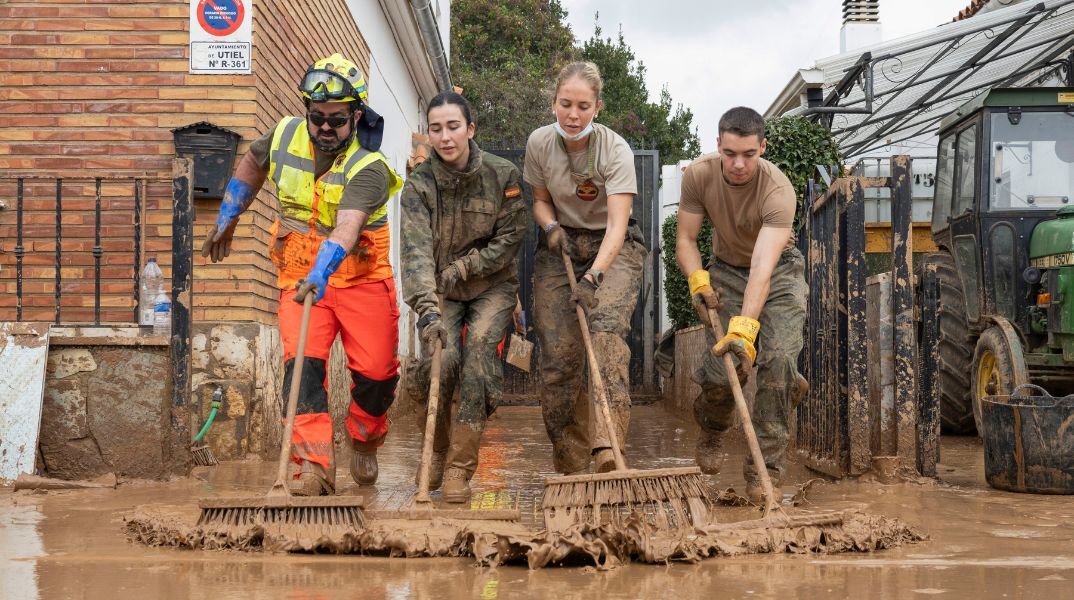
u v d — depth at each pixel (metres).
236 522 3.41
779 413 4.70
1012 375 7.06
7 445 5.20
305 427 4.37
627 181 4.58
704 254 11.01
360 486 5.25
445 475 4.58
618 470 3.53
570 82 4.46
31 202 7.04
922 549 3.44
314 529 3.37
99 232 5.71
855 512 3.68
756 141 4.38
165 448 5.40
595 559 3.03
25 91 7.05
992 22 13.79
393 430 9.88
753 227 4.72
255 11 7.07
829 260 5.97
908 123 18.56
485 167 4.57
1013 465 5.16
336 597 2.66
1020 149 8.16
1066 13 14.42
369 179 4.27
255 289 6.99
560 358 4.81
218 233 4.61
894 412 5.53
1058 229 7.40
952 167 9.05
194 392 6.74
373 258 4.57
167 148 7.04
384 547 3.23
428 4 12.26
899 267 5.51
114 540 3.55
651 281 15.35
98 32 7.05
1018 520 4.18
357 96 4.23
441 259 4.66
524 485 5.33
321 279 3.97
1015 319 7.88
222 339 6.80
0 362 5.27
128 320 6.99
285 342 4.42
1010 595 2.70
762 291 4.41
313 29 8.74
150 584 2.82
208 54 7.04
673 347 13.94
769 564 3.13
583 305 4.34
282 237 4.43
